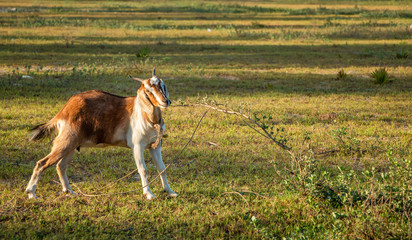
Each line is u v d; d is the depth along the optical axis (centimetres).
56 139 644
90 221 605
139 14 5825
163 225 601
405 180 630
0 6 6550
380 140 1013
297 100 1460
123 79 1731
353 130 1084
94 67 1803
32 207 641
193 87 1631
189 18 5312
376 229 554
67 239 552
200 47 2809
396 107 1361
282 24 4544
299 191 678
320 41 3192
